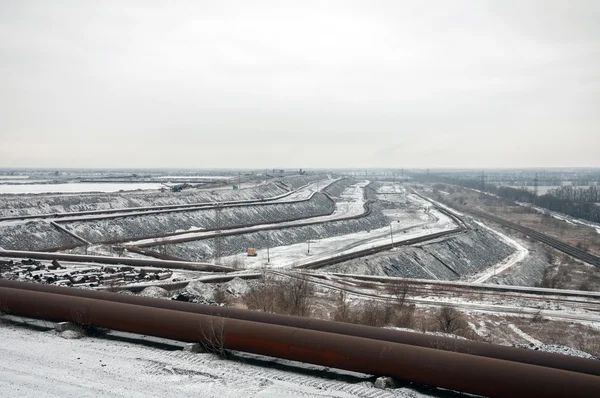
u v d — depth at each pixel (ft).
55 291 62.39
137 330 49.85
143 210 285.02
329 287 128.36
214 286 109.91
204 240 225.56
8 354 44.62
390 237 273.75
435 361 38.83
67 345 47.85
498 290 136.77
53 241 206.18
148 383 38.22
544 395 35.27
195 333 47.24
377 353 40.65
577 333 93.25
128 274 125.59
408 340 46.39
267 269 148.97
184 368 41.86
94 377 39.29
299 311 80.64
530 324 99.09
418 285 140.26
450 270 227.61
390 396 37.86
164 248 193.57
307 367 44.29
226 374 40.73
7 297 55.98
